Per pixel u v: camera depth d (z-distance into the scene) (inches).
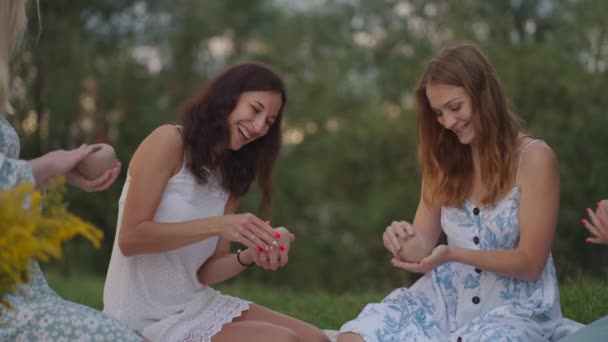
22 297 105.3
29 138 561.9
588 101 518.9
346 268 610.9
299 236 625.0
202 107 129.3
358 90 649.0
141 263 127.6
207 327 126.9
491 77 128.6
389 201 588.1
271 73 130.7
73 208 573.3
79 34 571.8
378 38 644.1
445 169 133.4
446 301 131.8
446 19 585.9
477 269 129.7
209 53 644.1
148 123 574.9
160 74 614.5
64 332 104.0
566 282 224.5
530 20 587.5
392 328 125.0
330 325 197.9
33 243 76.4
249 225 119.6
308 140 654.5
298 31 665.6
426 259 121.3
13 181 99.3
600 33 524.1
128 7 604.4
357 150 611.5
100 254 580.1
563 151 511.8
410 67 616.1
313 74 652.7
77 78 554.6
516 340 117.8
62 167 106.3
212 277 135.6
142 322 127.6
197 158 128.0
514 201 128.3
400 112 608.1
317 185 638.5
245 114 128.3
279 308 223.1
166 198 127.5
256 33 666.8
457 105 126.9
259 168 137.4
